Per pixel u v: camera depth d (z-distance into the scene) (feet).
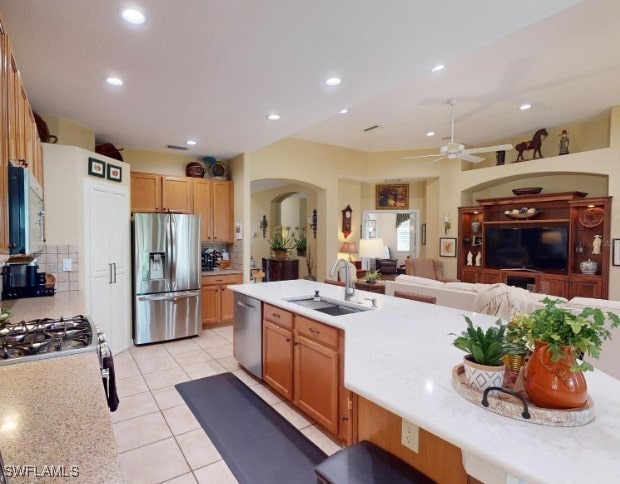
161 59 7.89
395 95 14.71
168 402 9.67
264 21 6.48
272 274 30.14
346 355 5.11
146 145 15.52
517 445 2.99
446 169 23.43
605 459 2.80
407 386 4.11
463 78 13.17
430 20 6.43
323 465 4.13
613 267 16.92
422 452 4.37
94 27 6.65
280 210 35.01
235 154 17.51
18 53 7.61
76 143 12.55
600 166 17.13
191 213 16.99
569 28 9.88
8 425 3.41
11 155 5.32
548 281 19.40
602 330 3.29
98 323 12.35
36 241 6.37
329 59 7.89
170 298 14.78
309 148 21.77
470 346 3.87
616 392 3.92
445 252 23.61
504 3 5.94
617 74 12.89
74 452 2.97
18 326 6.58
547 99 15.33
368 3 5.95
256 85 9.27
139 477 6.77
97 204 12.34
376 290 17.24
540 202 20.18
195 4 5.98
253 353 10.95
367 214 27.04
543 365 3.39
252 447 7.74
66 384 4.40
